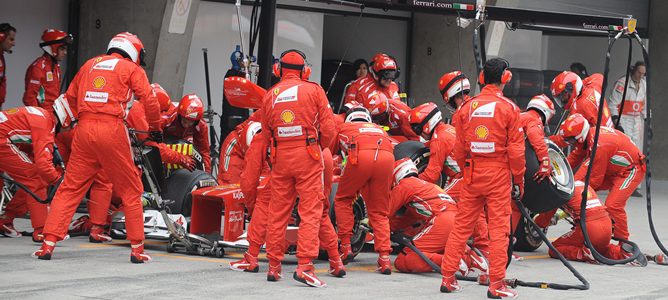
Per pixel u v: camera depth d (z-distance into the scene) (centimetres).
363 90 2392
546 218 2045
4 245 1833
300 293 1483
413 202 1748
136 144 1739
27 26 2711
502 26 3275
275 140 1550
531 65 3594
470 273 1755
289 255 1891
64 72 2800
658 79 4012
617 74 3956
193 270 1647
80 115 1678
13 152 1838
